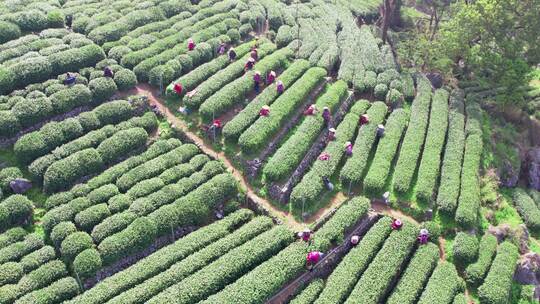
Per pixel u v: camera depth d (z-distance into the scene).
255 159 45.16
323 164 45.19
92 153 42.66
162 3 61.03
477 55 58.03
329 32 63.09
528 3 57.09
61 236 37.34
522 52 59.66
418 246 41.12
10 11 55.34
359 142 47.97
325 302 35.59
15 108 44.31
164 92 50.88
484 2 56.25
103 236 37.69
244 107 50.59
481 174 49.66
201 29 58.69
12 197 39.53
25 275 35.44
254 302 34.81
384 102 54.41
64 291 34.53
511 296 41.25
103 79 48.62
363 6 73.75
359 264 38.34
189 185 41.94
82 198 39.81
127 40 54.62
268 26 63.53
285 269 36.78
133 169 42.50
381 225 41.44
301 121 50.34
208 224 41.31
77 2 59.62
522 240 44.69
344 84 54.47
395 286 38.59
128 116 47.50
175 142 46.06
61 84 47.81
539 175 53.88
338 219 40.84
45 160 42.00
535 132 58.53
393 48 66.25
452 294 37.88
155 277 35.59
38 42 51.22
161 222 38.88
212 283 35.41
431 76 60.25
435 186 46.34
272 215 41.72
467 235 42.19
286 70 54.69
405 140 49.28
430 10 84.56
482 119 54.91
